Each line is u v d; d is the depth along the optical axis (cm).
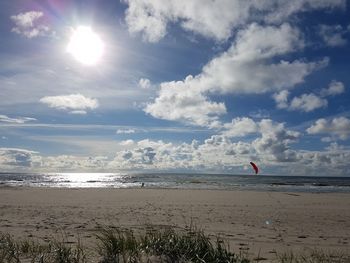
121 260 457
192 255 481
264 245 743
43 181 5044
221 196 2092
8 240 582
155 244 505
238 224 1066
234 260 505
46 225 977
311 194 2384
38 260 468
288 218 1225
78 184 4162
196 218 1180
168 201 1766
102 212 1306
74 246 636
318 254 623
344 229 1016
